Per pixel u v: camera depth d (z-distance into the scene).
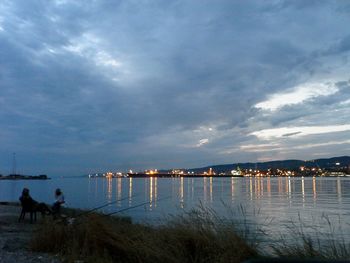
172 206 35.34
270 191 104.00
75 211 19.05
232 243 8.56
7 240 12.55
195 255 8.88
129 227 10.52
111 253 9.65
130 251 9.35
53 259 9.63
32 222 18.31
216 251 8.55
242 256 8.23
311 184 172.62
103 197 69.56
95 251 9.48
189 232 9.20
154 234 9.57
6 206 30.34
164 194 81.75
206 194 83.81
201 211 10.88
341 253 7.96
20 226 16.91
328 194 87.81
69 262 9.11
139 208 34.34
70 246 10.26
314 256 7.86
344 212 42.06
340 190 109.44
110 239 9.74
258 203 57.38
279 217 33.44
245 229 9.41
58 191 18.91
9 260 9.54
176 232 9.29
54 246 10.91
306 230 17.12
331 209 46.88
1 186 159.25
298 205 53.91
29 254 10.35
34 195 82.56
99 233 9.95
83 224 11.31
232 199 64.25
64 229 11.27
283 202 60.59
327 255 7.91
